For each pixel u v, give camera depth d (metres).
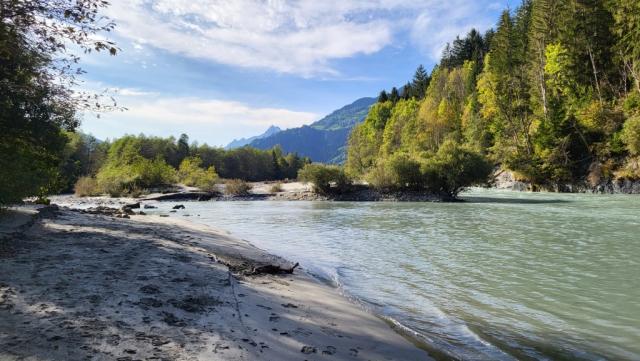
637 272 10.02
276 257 11.45
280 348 4.83
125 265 8.00
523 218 21.78
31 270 6.98
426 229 18.44
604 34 50.75
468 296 8.17
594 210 25.03
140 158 61.16
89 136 99.69
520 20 65.38
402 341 5.68
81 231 12.20
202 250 10.84
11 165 12.48
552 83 55.25
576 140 46.88
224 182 57.06
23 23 5.86
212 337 4.78
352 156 103.31
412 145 79.44
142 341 4.41
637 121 40.00
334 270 10.55
